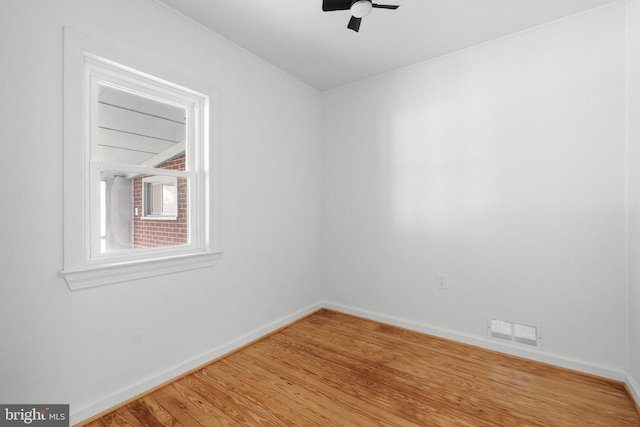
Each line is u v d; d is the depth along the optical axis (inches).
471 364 88.4
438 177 107.0
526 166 91.0
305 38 94.8
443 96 105.6
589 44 81.7
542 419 65.0
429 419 65.3
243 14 82.7
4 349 55.3
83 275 64.3
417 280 112.4
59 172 61.6
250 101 103.5
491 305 97.4
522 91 91.3
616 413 66.7
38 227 58.9
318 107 136.6
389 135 118.3
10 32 55.2
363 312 125.7
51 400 60.7
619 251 78.7
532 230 90.4
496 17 84.2
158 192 83.0
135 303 74.0
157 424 63.9
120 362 71.2
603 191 80.6
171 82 80.4
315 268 134.8
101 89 72.0
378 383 78.9
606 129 80.0
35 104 58.2
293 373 83.9
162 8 78.5
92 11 65.8
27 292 57.7
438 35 93.1
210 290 91.1
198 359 86.9
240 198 100.2
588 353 82.8
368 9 64.1
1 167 54.6
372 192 123.3
